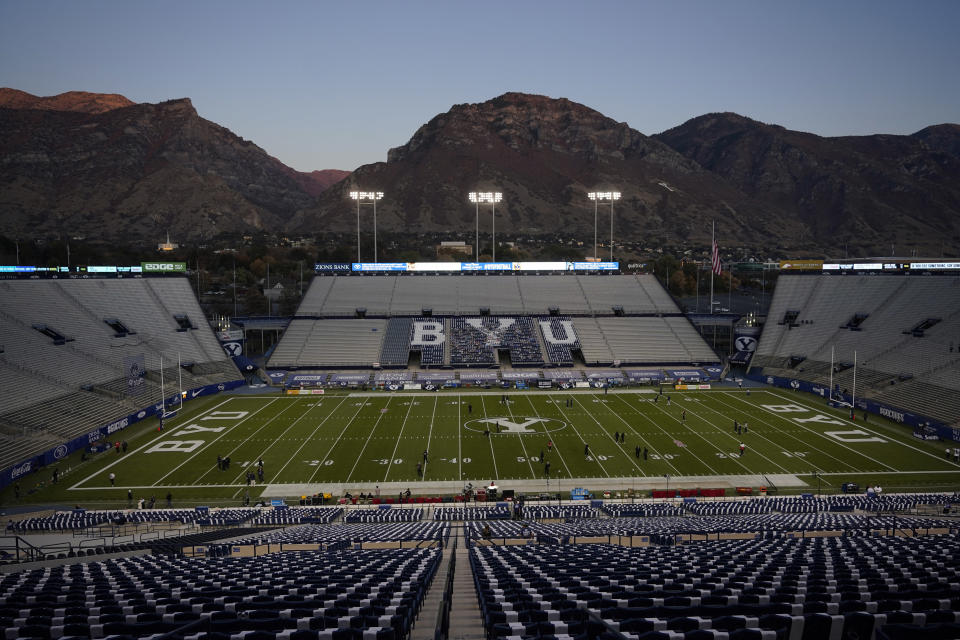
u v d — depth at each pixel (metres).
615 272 115.62
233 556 27.75
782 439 61.62
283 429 65.88
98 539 36.41
